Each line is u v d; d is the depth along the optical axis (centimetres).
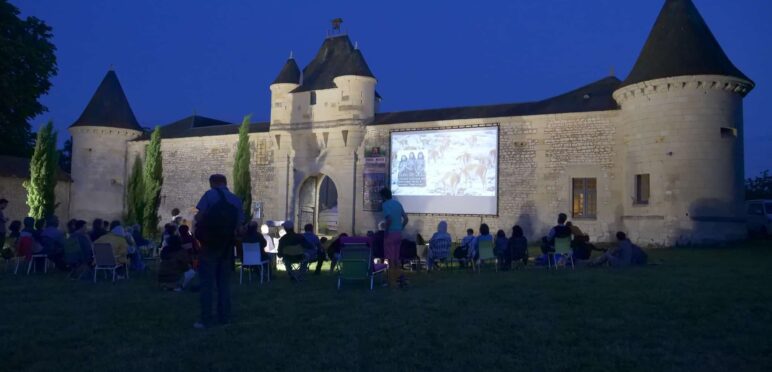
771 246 1955
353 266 991
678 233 2067
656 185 2142
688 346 570
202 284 672
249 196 2806
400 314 738
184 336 622
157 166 2767
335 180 2969
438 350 562
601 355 541
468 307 781
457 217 2653
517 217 2534
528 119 2548
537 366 510
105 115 3519
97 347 577
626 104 2291
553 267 1369
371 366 511
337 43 3275
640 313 724
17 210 3067
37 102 2983
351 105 2936
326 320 705
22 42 2783
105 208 3481
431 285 1038
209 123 3803
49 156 2384
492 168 2598
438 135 2728
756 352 549
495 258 1381
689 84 2084
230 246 692
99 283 1112
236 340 602
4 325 682
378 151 2880
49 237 1305
